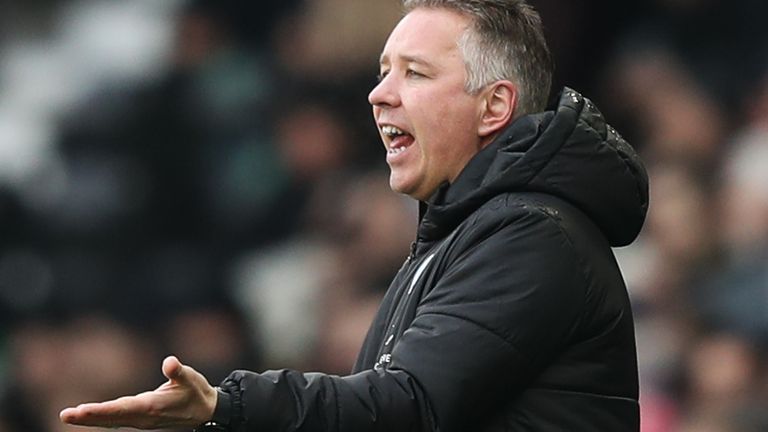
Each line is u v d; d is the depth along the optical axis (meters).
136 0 38.47
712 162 33.34
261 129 36.16
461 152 13.70
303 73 36.50
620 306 13.08
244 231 34.97
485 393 12.34
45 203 34.91
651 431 27.36
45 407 30.00
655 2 36.78
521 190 13.02
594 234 13.08
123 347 31.27
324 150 35.25
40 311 33.12
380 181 33.75
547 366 12.71
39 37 38.31
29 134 35.97
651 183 32.09
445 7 13.78
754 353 27.45
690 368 27.83
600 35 36.59
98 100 36.16
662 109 34.88
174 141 35.94
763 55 36.03
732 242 30.88
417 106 13.62
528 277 12.54
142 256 34.56
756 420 26.33
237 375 11.79
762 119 34.00
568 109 13.09
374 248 31.05
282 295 31.98
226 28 37.78
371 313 29.67
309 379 11.90
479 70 13.62
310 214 34.59
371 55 36.34
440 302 12.63
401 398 12.03
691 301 29.64
